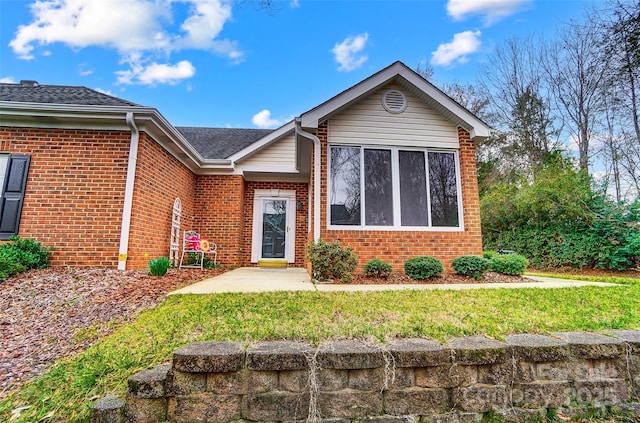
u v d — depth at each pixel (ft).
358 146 23.48
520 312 11.25
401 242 22.40
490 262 21.36
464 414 7.61
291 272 26.66
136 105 21.45
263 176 34.32
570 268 34.24
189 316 10.57
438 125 24.06
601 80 46.68
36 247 18.97
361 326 9.36
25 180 20.44
